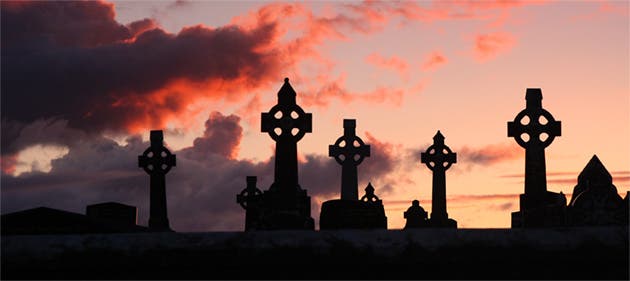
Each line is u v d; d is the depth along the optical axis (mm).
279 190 31266
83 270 21656
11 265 21562
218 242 21859
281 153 31438
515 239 22094
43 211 25344
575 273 22031
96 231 25562
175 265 21656
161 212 37125
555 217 29000
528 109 34375
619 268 22031
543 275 21969
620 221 27500
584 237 22188
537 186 34000
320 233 22109
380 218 29625
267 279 21688
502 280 21859
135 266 21672
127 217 35062
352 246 21797
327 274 21719
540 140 34312
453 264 21844
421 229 22438
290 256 21688
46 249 21766
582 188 30188
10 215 25297
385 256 21750
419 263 21797
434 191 41531
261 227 31969
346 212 29469
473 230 22375
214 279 21672
